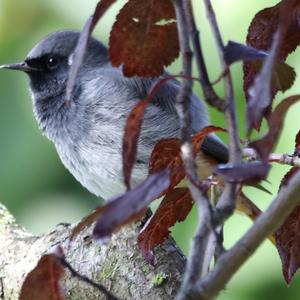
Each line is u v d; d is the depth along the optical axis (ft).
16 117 32.83
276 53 10.39
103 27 32.45
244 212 25.55
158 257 23.34
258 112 10.31
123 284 23.16
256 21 14.80
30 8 33.88
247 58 11.52
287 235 15.21
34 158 32.50
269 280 28.76
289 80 13.98
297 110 27.94
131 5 13.58
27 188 32.45
